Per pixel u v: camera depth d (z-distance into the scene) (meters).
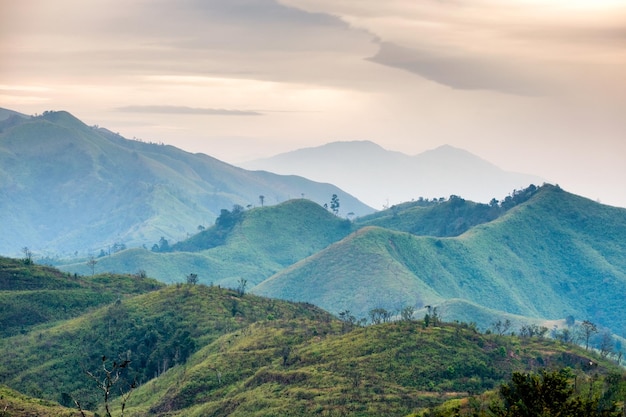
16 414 123.88
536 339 185.88
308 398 136.38
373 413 126.88
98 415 131.75
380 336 164.62
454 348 159.25
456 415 102.94
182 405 152.62
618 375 112.94
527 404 79.38
